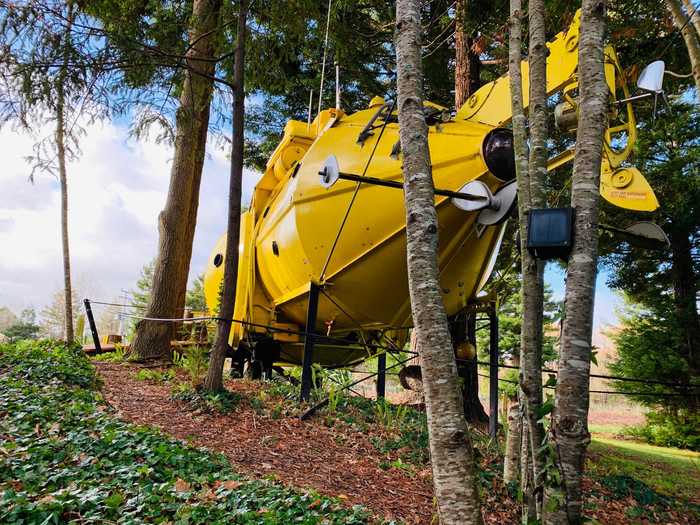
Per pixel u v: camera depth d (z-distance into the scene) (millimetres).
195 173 14781
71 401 6848
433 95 14531
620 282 16047
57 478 4090
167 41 9273
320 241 8000
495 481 6289
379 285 7992
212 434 6676
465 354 9234
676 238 14555
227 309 8219
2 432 5195
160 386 9125
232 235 8266
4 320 68812
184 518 3648
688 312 14961
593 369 26281
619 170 5672
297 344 10297
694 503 7910
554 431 3156
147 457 4844
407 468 6430
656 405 16406
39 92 8039
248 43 9875
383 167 7492
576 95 6215
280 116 16734
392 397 15203
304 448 6637
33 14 7738
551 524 3059
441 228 7215
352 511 4559
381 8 11734
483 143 6938
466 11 9852
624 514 6707
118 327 48250
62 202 11758
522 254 4375
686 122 12445
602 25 3582
